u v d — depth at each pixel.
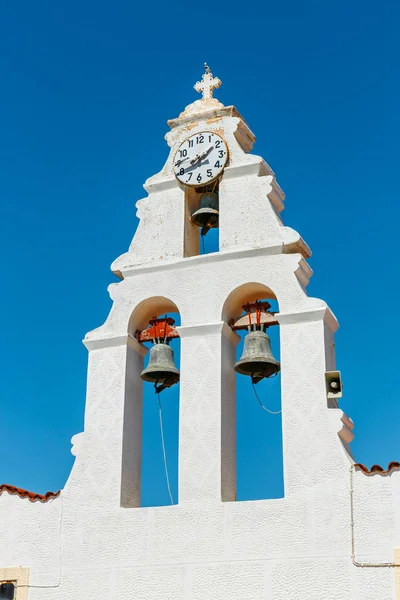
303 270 16.45
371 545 14.12
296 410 15.29
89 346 17.11
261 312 16.58
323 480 14.73
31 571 15.80
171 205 17.70
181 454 15.69
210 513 15.15
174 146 18.17
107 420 16.48
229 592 14.59
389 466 14.49
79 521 15.91
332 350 16.11
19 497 16.47
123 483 16.03
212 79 18.67
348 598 13.95
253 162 17.34
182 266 17.00
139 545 15.38
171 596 14.87
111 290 17.39
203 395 15.97
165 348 16.88
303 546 14.46
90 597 15.31
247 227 16.89
